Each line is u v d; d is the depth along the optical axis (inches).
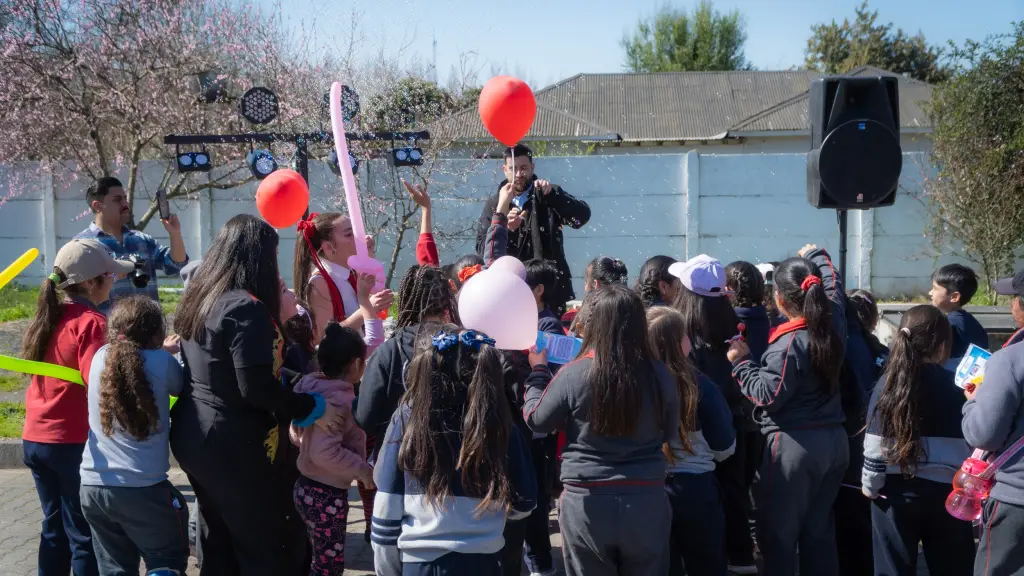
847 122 208.4
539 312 159.8
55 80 436.5
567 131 799.1
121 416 123.3
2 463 242.4
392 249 474.0
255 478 124.3
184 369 127.0
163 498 128.3
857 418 156.3
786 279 140.8
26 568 172.1
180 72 448.5
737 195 474.0
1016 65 476.4
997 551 116.0
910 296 489.7
